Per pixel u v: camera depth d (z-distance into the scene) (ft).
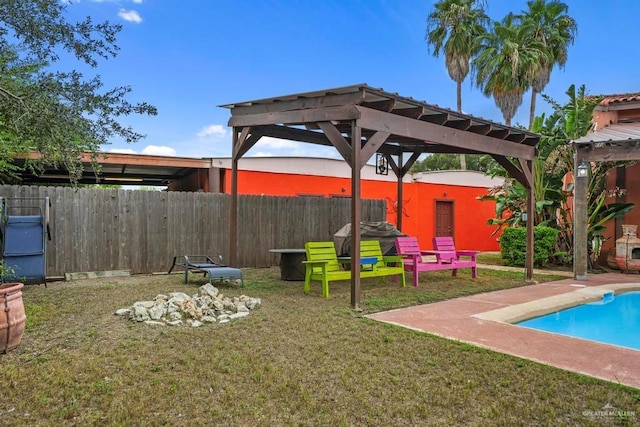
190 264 24.49
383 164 32.68
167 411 9.14
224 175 37.86
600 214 34.65
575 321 19.40
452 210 50.60
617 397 9.80
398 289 23.61
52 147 14.49
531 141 28.48
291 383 10.45
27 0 13.79
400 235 29.19
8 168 26.40
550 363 11.85
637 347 15.07
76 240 25.20
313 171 41.68
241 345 12.95
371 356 12.31
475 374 11.14
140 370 11.04
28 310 16.46
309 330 14.64
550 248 35.37
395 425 8.75
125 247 26.66
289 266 25.17
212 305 16.83
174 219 28.32
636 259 31.81
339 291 22.27
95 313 16.16
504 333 14.74
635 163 33.91
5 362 11.41
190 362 11.57
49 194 24.57
